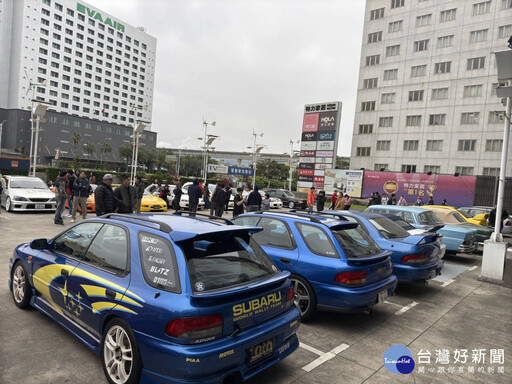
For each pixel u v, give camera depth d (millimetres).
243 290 2795
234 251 3227
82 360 3396
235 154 128375
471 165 39781
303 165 38656
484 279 7508
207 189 17156
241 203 12359
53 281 3785
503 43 38500
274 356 3104
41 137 90000
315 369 3570
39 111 23109
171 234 2955
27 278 4277
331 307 4410
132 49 115000
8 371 3129
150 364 2662
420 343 4355
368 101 47875
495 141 38438
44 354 3453
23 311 4402
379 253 4832
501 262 7316
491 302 6125
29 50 87312
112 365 2979
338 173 36188
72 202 13172
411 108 44281
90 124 100312
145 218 3604
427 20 43594
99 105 105250
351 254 4531
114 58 108938
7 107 87438
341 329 4621
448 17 42125
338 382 3361
